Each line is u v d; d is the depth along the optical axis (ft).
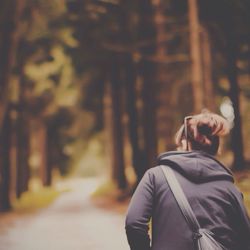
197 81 78.79
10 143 140.97
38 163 307.58
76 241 61.46
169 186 12.55
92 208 131.23
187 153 12.88
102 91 189.47
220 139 13.42
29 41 139.44
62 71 163.53
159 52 108.47
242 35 96.84
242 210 12.53
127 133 203.72
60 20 130.62
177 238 12.17
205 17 99.76
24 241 63.82
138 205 12.66
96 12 125.29
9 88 121.49
